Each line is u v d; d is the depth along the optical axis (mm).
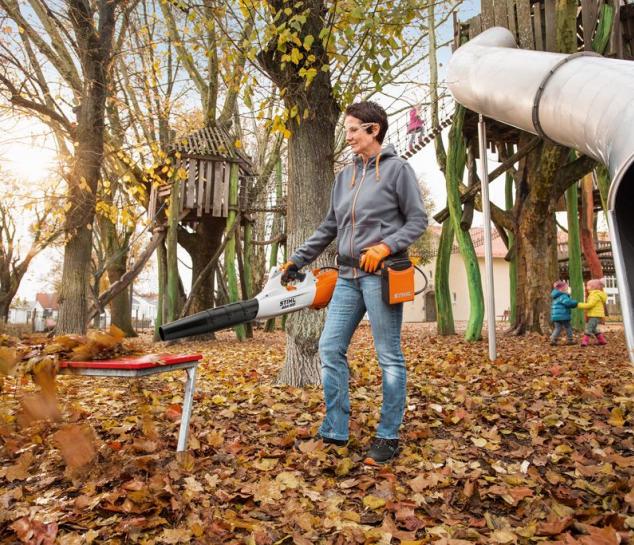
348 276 2756
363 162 2844
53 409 2031
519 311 11797
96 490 2186
